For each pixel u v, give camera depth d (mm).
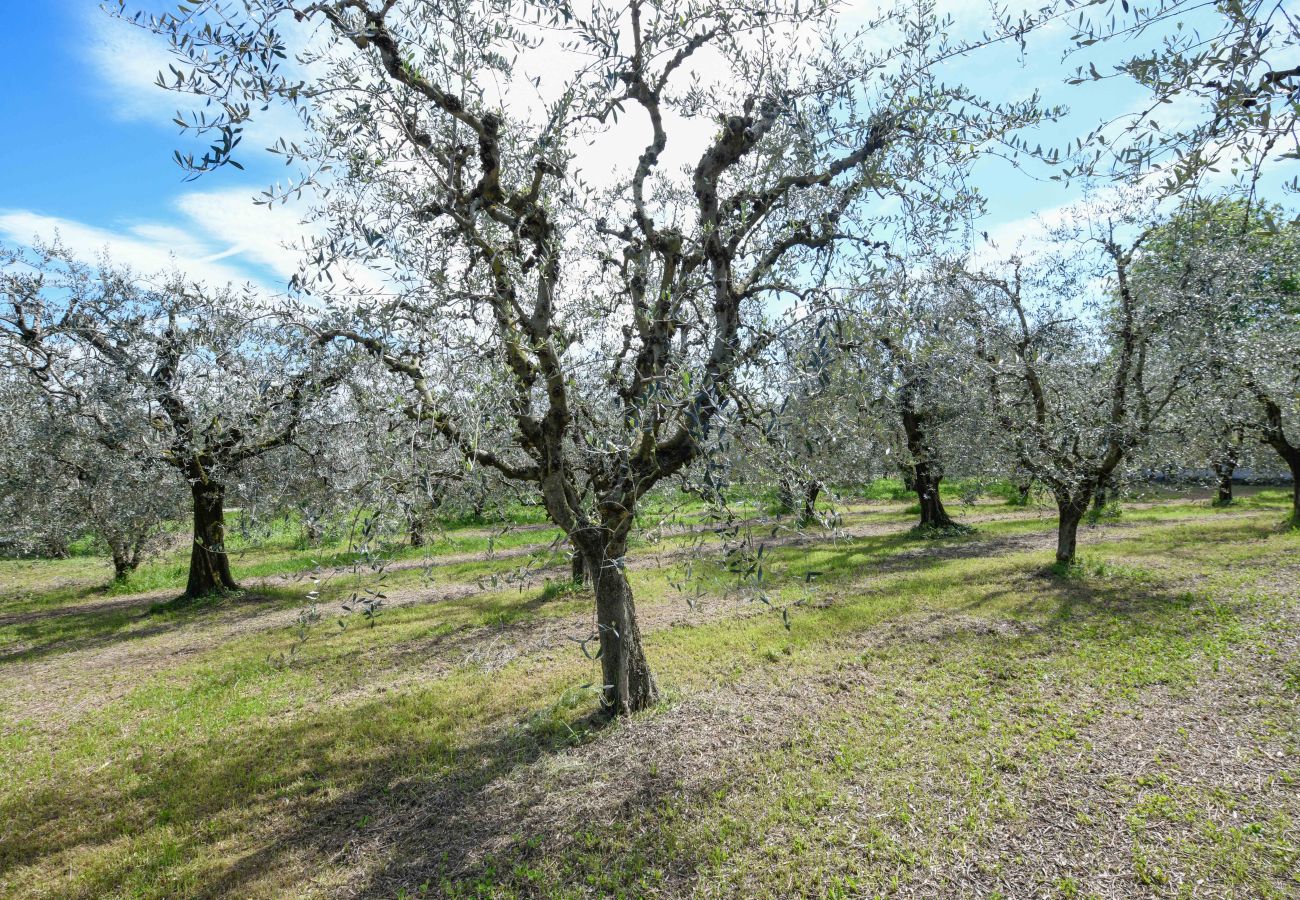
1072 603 8555
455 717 6254
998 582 9992
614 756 5156
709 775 4770
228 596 12938
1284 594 8297
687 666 7039
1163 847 3750
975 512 19562
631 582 11477
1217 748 4727
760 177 5266
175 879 4102
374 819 4637
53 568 19891
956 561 11977
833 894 3557
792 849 3939
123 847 4477
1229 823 3914
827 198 4934
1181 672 6078
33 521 12227
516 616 9836
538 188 4707
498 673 7383
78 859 4383
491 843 4242
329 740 5934
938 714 5531
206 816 4809
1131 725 5145
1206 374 9047
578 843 4160
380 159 4105
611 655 5754
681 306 5266
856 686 6227
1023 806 4199
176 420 10859
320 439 9133
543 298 4645
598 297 5379
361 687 7344
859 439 4355
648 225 5426
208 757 5762
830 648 7352
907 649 7168
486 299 4555
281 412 8727
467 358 4117
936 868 3707
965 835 3967
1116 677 6062
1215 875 3516
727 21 4516
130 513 11422
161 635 10594
